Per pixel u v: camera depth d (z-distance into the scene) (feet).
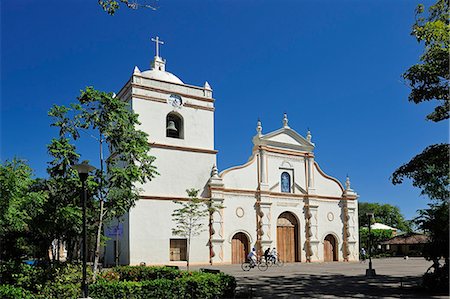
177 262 101.45
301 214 126.82
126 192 62.34
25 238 61.67
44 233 58.54
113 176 59.21
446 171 55.47
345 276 77.97
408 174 57.52
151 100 105.70
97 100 59.57
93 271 53.78
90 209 61.72
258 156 121.08
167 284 43.80
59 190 57.06
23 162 50.52
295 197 126.21
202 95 115.03
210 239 107.76
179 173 106.32
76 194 57.47
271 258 109.81
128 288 41.73
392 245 191.72
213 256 107.14
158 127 105.60
